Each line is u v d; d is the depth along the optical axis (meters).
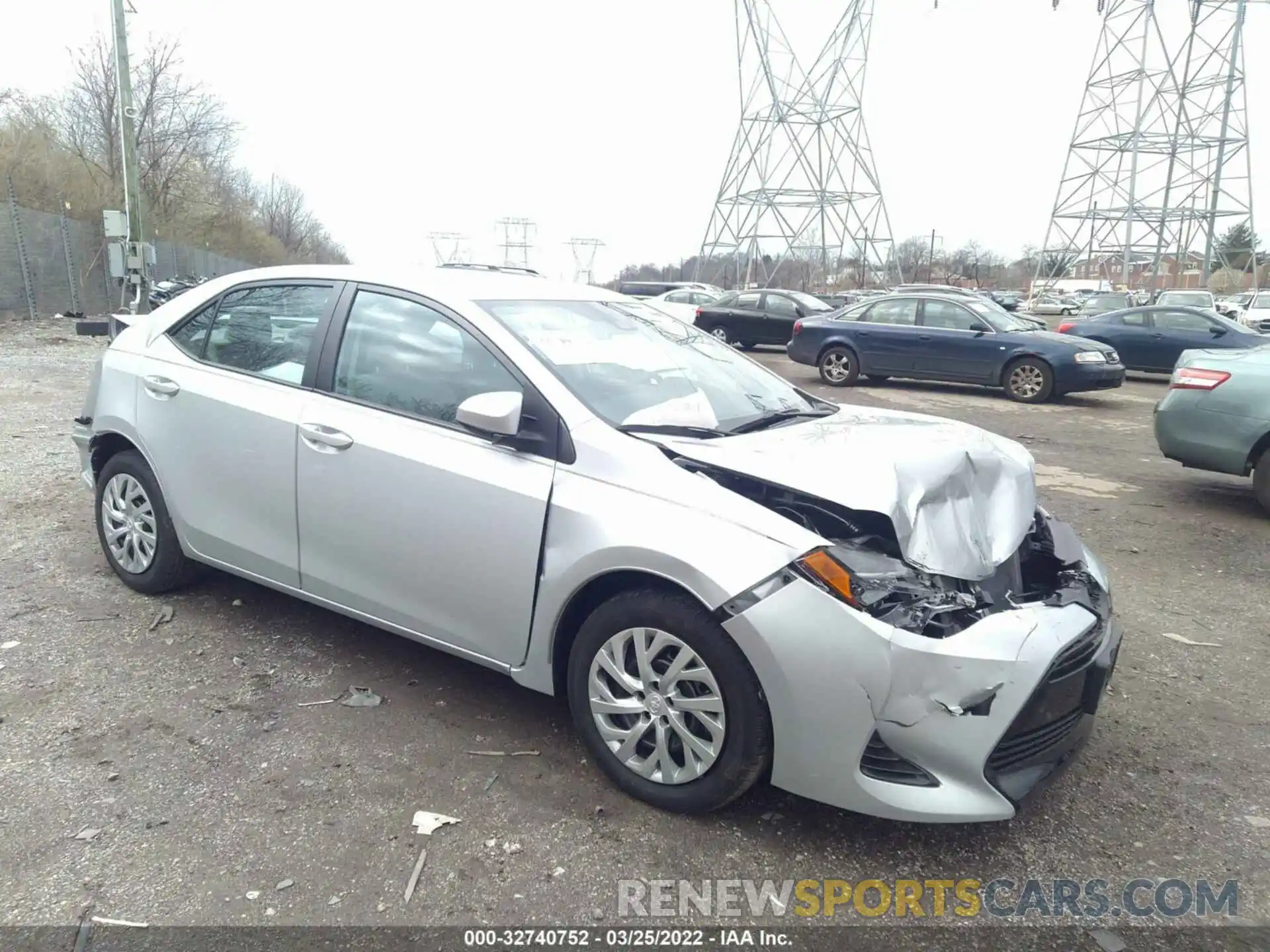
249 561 3.68
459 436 3.07
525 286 3.64
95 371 4.36
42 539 4.94
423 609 3.18
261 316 3.78
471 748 3.05
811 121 45.38
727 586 2.47
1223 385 6.52
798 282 47.72
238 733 3.08
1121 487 7.63
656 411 3.04
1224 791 3.01
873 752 2.46
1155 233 44.97
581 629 2.86
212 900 2.29
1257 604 4.83
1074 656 2.61
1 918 2.19
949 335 13.74
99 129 38.28
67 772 2.81
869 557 2.59
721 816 2.74
